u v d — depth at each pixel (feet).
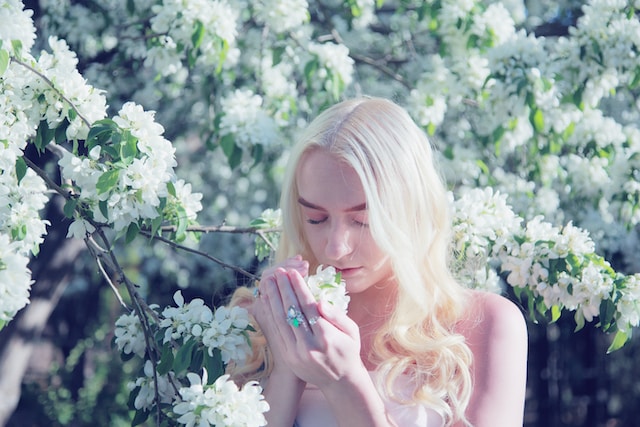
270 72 13.55
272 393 6.03
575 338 29.63
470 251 7.64
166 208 6.87
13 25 6.40
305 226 6.17
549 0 16.83
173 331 6.03
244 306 6.81
